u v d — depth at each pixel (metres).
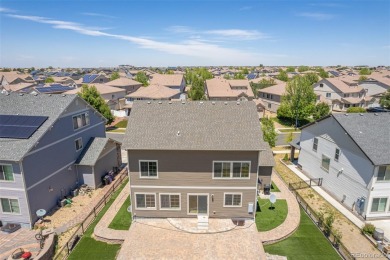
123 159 40.22
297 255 19.31
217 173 22.30
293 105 57.78
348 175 25.73
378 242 20.36
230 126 23.20
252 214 23.14
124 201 26.97
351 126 25.91
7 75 106.06
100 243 20.80
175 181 22.50
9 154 21.42
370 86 86.94
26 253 18.47
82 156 29.98
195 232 21.53
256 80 113.00
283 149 44.53
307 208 25.28
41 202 24.05
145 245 20.08
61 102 27.78
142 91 76.44
